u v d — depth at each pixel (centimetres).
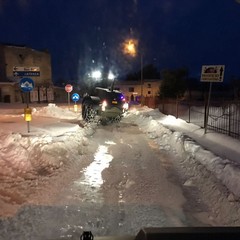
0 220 509
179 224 535
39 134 1190
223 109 1827
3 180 724
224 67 1264
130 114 2623
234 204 583
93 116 1877
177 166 941
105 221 534
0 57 5256
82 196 655
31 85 1231
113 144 1274
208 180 751
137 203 627
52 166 863
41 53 5934
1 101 5016
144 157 1048
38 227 498
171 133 1365
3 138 1070
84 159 997
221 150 1045
